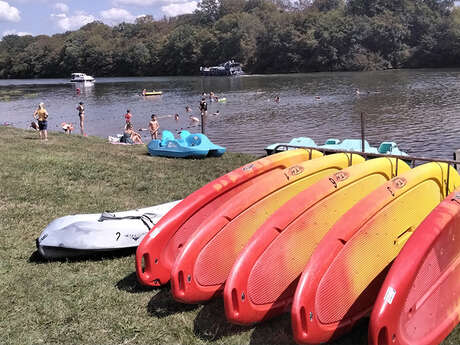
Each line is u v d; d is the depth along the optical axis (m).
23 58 127.62
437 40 88.88
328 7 128.88
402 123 26.50
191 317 4.68
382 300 3.58
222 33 107.12
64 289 5.22
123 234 6.01
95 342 4.31
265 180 5.16
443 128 24.33
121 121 33.25
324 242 4.10
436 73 69.00
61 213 7.79
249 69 102.44
